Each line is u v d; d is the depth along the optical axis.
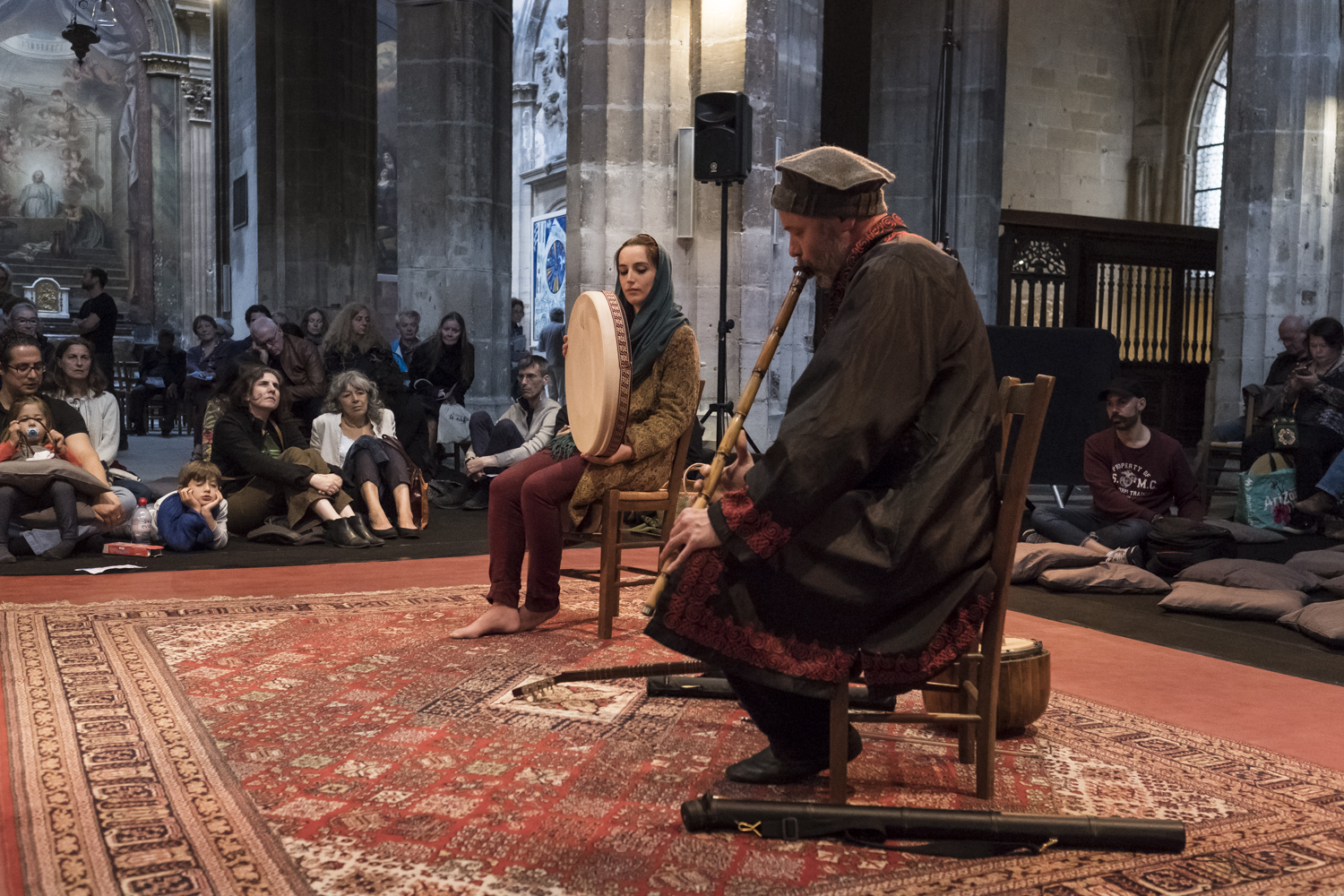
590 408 3.74
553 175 22.73
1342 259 8.89
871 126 11.04
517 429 7.80
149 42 28.61
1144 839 2.08
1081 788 2.45
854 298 2.12
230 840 2.02
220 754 2.53
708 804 2.14
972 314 2.19
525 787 2.38
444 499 8.26
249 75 13.36
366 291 13.39
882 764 2.61
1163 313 11.99
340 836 2.07
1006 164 15.88
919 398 2.09
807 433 2.02
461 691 3.12
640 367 3.99
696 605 2.12
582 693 3.16
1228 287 8.99
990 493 2.22
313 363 8.48
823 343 2.13
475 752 2.60
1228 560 5.01
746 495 2.07
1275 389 7.59
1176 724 3.01
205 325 12.44
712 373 7.63
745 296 7.58
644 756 2.60
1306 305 8.77
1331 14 8.62
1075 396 6.95
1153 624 4.44
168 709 2.87
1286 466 7.09
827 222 2.26
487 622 3.85
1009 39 15.77
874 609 2.10
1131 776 2.53
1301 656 3.90
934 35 10.66
